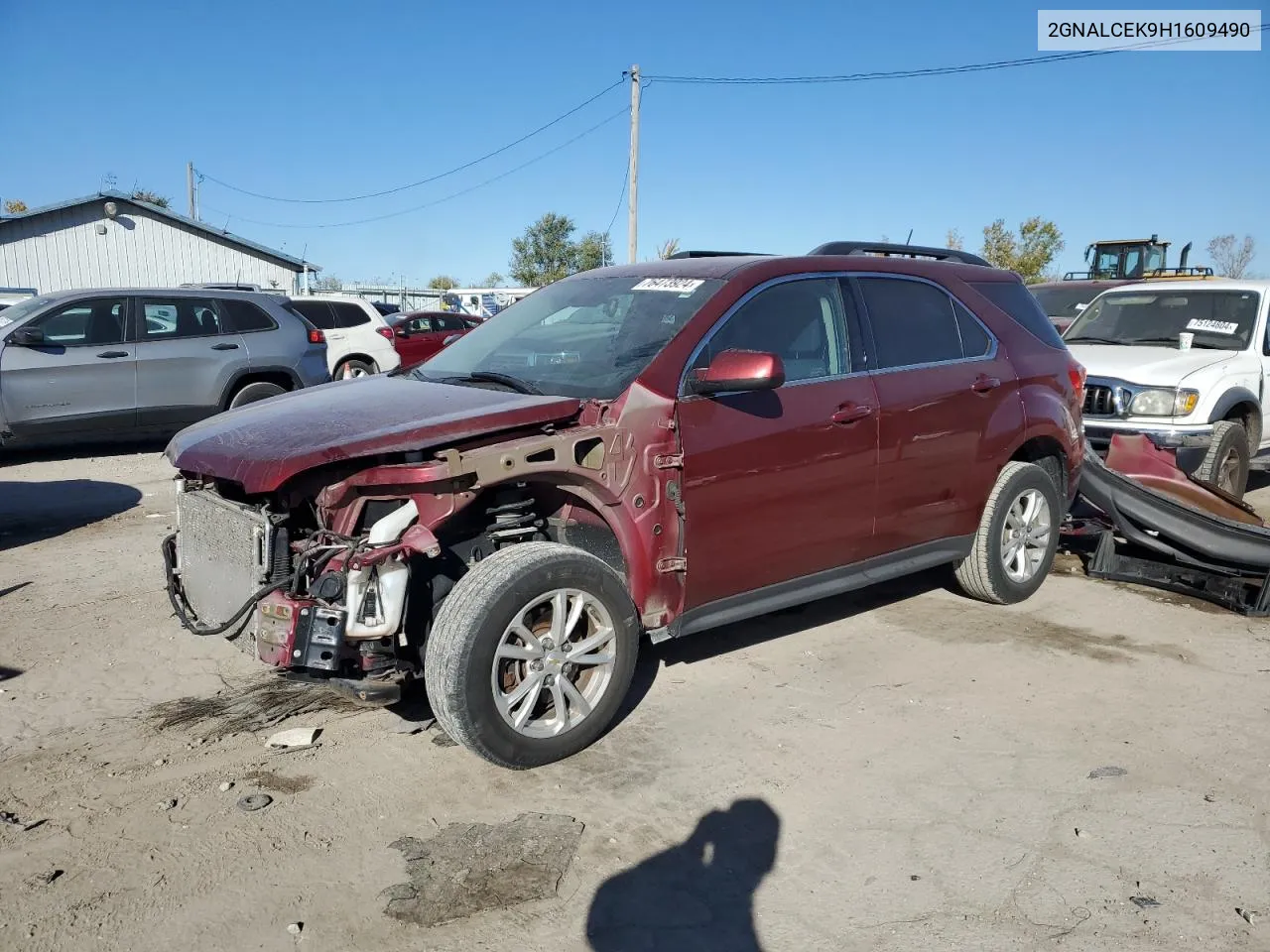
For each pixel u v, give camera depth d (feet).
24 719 13.57
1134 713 14.11
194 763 12.39
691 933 9.25
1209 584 19.21
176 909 9.48
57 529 24.23
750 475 13.79
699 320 13.74
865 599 19.25
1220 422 25.09
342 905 9.59
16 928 9.16
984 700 14.51
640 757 12.65
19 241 97.14
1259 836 10.89
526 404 12.37
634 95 93.25
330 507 11.70
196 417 34.73
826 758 12.68
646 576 12.94
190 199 173.88
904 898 9.78
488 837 10.78
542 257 166.71
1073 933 9.23
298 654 10.85
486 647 11.27
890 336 16.10
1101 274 69.46
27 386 31.14
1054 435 18.42
